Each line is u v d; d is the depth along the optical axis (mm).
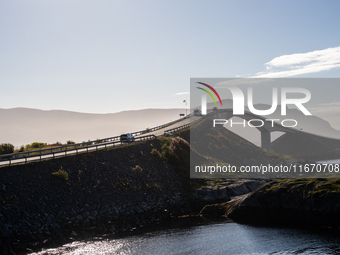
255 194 36156
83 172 38688
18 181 32000
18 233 26328
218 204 40750
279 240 27531
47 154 38000
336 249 24766
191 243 27438
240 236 29219
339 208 30219
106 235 29844
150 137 61625
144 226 33781
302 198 32875
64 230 28922
